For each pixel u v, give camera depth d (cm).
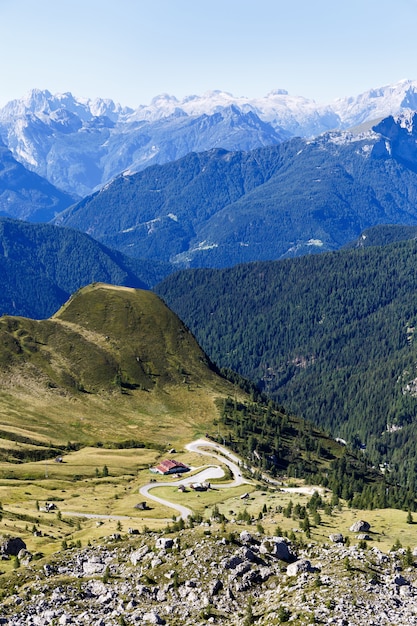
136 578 11638
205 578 11275
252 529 14988
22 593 11425
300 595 10281
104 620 10250
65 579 11881
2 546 14988
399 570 11338
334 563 11438
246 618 9944
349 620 9319
